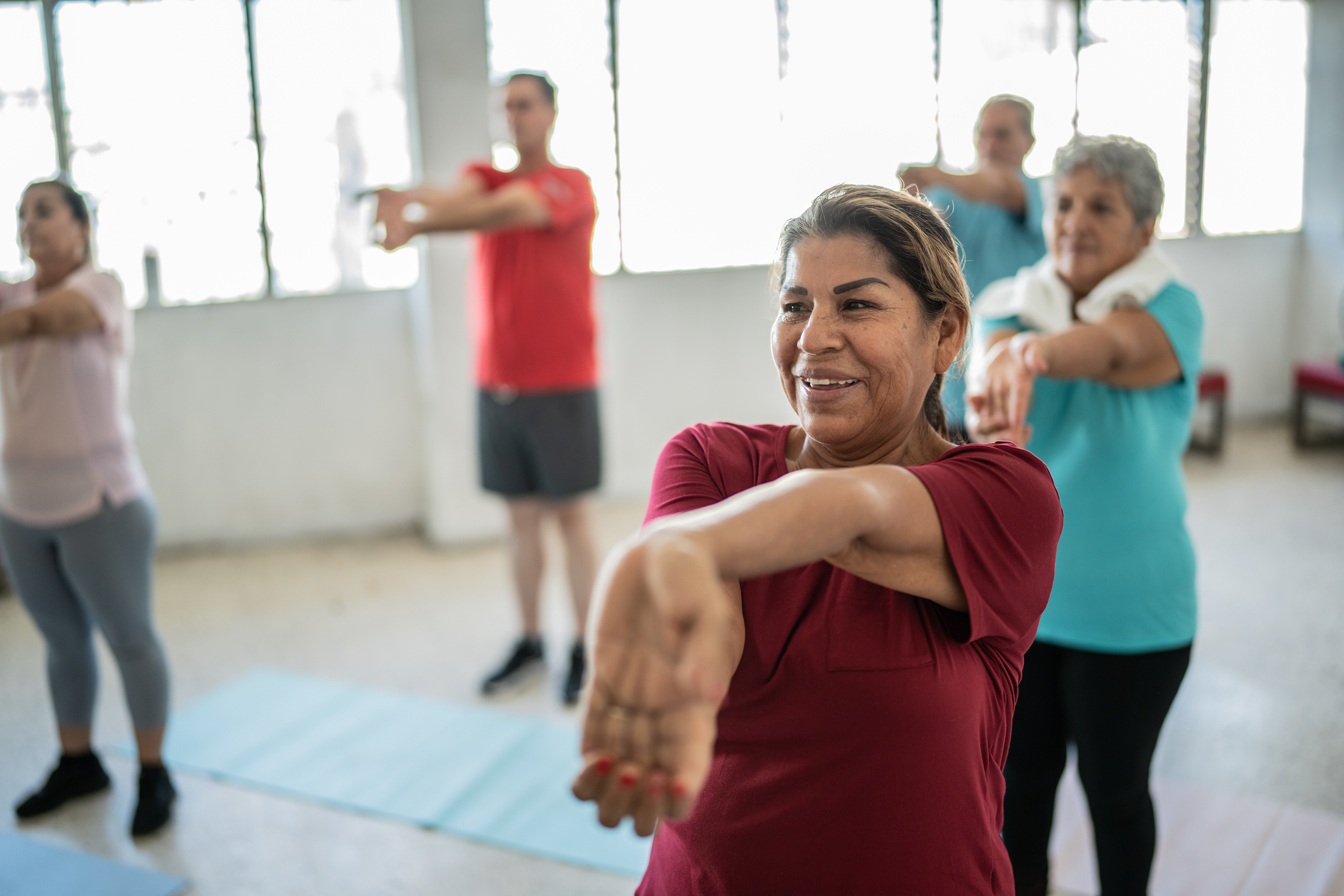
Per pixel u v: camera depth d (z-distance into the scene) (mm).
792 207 5277
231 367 4695
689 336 5184
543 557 3408
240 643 3711
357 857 2453
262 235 4664
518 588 3396
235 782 2777
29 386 2412
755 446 981
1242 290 6125
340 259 4766
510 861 2434
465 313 4562
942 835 889
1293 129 6027
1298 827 2461
